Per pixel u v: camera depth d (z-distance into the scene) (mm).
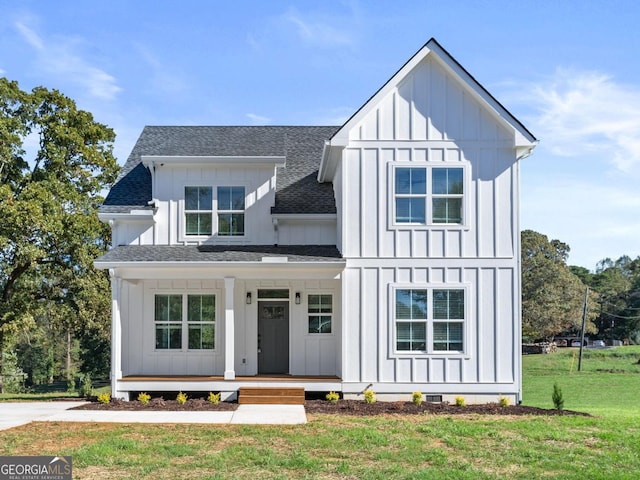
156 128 26938
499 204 21031
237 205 23078
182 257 21250
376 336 20812
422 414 18328
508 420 17438
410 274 20891
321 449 13688
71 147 33781
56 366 63000
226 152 22812
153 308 22781
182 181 23031
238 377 21484
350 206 20969
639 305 82875
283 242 23016
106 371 54281
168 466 12297
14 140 32000
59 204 32469
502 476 11836
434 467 12422
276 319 23016
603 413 20188
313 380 20750
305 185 24766
